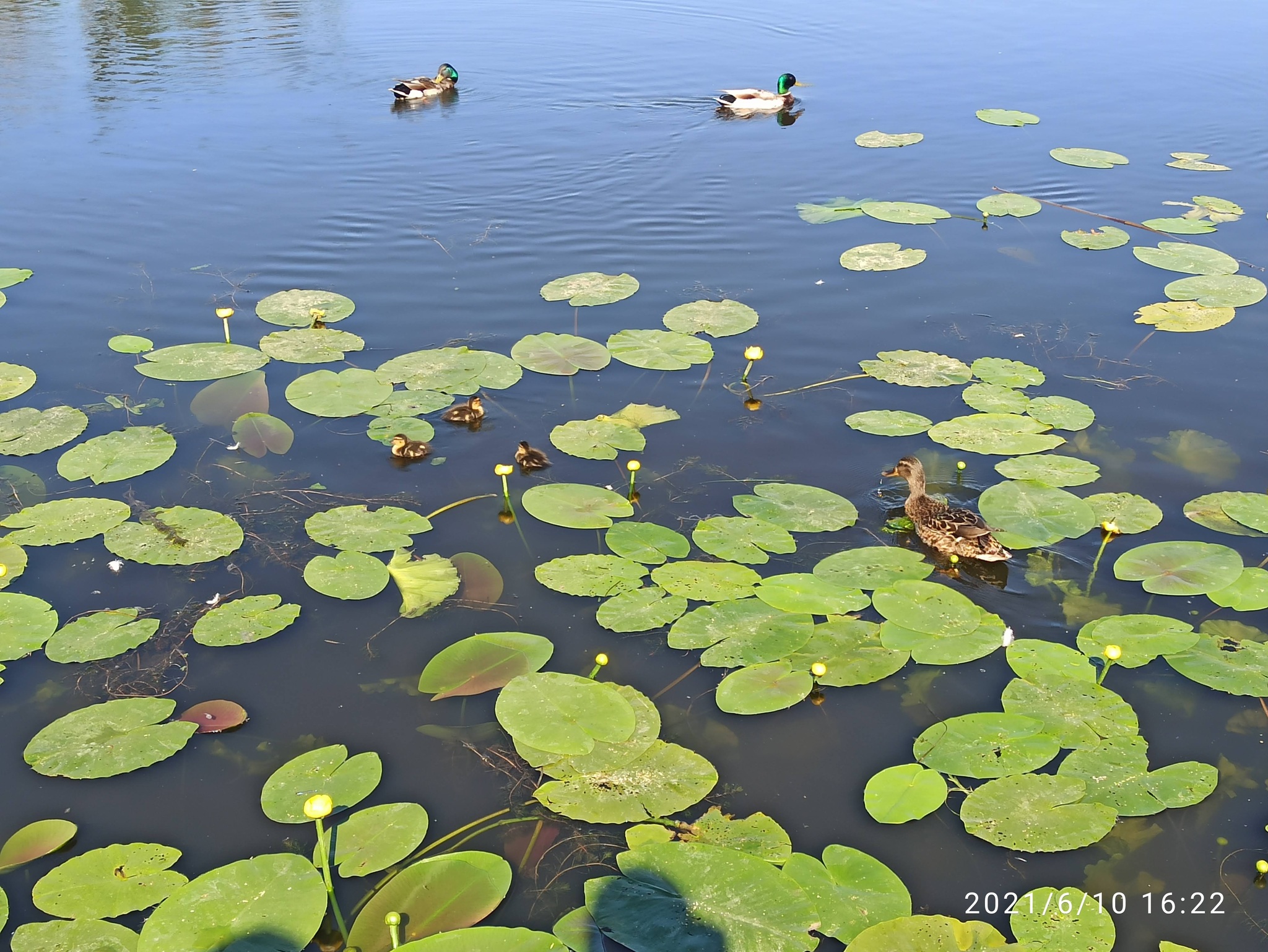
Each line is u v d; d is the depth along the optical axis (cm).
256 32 3325
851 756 885
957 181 2227
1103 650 978
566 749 864
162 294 1731
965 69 2989
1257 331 1597
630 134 2528
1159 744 889
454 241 1953
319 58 3062
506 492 1220
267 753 887
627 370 1513
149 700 926
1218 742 891
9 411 1379
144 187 2170
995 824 809
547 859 793
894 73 2959
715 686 952
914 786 841
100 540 1142
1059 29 3347
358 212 2073
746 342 1583
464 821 824
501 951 695
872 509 1207
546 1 3766
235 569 1102
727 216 2067
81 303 1703
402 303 1711
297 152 2381
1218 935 738
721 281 1788
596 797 832
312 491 1235
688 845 783
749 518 1173
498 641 989
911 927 728
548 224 2033
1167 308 1669
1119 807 823
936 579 1085
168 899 736
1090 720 901
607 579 1068
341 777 850
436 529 1166
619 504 1197
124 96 2714
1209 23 3403
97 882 757
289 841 801
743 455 1309
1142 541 1132
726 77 2931
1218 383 1456
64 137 2427
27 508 1181
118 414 1387
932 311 1677
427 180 2244
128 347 1544
